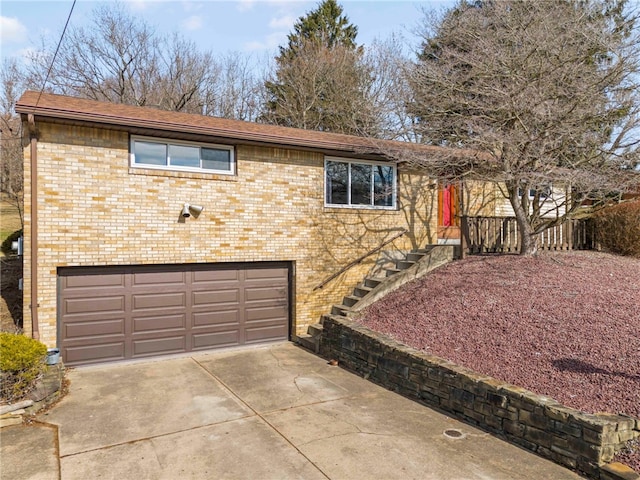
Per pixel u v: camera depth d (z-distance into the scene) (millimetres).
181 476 4328
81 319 8023
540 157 8828
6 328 7852
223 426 5508
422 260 10352
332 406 6215
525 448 4945
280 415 5871
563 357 5891
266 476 4320
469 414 5676
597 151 9727
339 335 8453
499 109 9500
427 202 12023
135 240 8250
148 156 8484
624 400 4789
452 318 7812
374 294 9688
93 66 23297
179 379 7410
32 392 5973
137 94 24500
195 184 8820
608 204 12539
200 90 25656
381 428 5465
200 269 9133
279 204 9781
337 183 10680
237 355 8984
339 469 4449
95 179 7891
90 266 7965
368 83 23625
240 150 9297
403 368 6773
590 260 10055
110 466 4520
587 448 4324
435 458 4695
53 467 4496
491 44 10516
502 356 6277
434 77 11953
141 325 8555
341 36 28500
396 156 10141
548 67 9609
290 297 10164
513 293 8148
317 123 24250
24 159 7414
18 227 17922
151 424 5566
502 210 14211
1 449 4887
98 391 6801
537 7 10555
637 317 6562
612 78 9289
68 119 7324
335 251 10555
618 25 9836
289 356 8930
